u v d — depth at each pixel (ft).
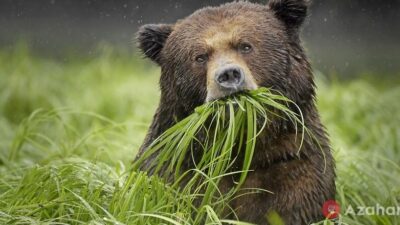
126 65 75.25
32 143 45.37
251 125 31.81
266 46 34.50
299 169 34.37
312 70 36.14
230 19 34.94
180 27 35.81
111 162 41.88
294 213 33.94
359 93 61.21
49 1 96.48
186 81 34.91
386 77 80.53
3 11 96.63
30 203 33.19
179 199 32.24
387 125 54.34
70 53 85.35
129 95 62.44
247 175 34.45
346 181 39.50
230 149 31.48
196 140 34.47
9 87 63.67
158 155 33.78
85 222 31.12
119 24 92.38
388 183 41.06
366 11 92.73
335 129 53.01
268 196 34.14
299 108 33.09
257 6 35.99
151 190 32.48
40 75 68.80
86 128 56.85
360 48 90.48
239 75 32.04
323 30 91.30
